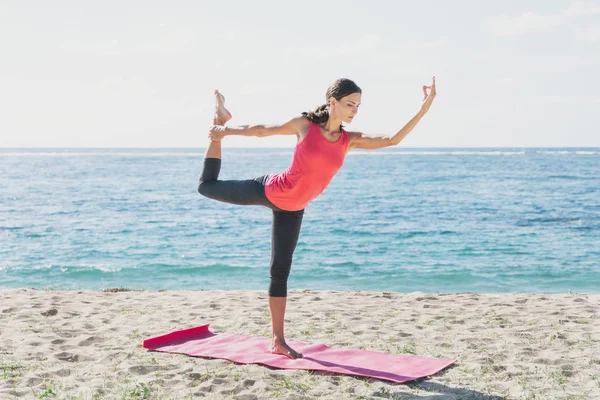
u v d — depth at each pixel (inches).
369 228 834.8
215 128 180.5
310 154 163.8
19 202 1188.5
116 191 1485.0
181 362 181.3
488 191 1460.4
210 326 236.7
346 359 183.5
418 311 270.1
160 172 2428.6
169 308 277.4
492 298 312.7
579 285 471.5
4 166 2989.7
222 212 1049.5
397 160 3924.7
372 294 328.8
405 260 592.4
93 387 155.8
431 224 874.8
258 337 211.9
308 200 175.0
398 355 188.4
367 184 1726.1
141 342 206.4
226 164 3444.9
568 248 657.0
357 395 151.9
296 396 149.9
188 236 764.6
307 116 165.3
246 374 168.2
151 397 149.3
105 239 733.9
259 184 176.2
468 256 612.7
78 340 206.8
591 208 1066.7
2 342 202.4
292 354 183.9
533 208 1076.5
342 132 167.8
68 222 892.6
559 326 234.1
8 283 480.1
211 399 148.7
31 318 245.8
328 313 263.9
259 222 910.4
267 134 171.3
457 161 3651.6
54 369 172.2
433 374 170.2
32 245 682.2
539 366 178.9
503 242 703.7
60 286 466.9
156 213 1025.5
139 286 469.7
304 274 523.5
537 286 469.1
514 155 5007.4
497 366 177.9
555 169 2573.8
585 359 185.6
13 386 157.1
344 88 159.6
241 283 483.8
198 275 518.3
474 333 223.1
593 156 4527.6
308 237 755.4
